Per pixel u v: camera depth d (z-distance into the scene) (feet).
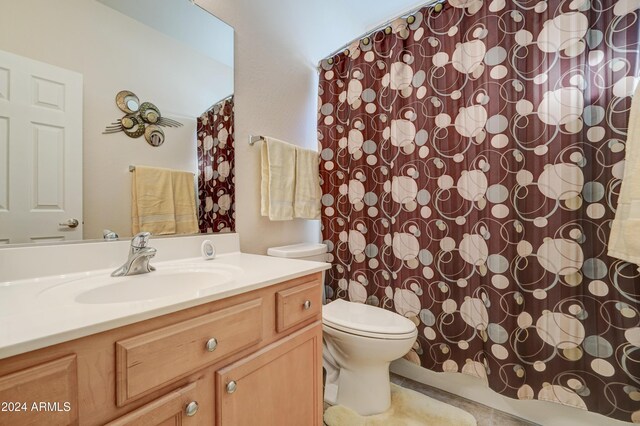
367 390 4.36
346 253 5.81
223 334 2.21
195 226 4.01
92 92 3.11
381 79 5.34
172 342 1.90
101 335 1.62
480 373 4.37
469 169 4.41
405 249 5.00
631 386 3.40
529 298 3.95
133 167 3.43
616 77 3.46
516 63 4.02
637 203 3.06
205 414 2.10
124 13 3.37
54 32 2.85
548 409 4.12
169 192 3.76
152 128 3.61
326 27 6.41
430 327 4.79
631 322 3.39
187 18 3.97
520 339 4.00
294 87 5.69
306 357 3.04
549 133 3.81
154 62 3.63
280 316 2.72
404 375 5.45
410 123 4.96
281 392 2.72
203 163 4.15
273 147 4.85
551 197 3.80
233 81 4.55
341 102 5.88
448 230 4.62
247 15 4.75
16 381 1.35
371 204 5.48
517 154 4.02
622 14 3.43
